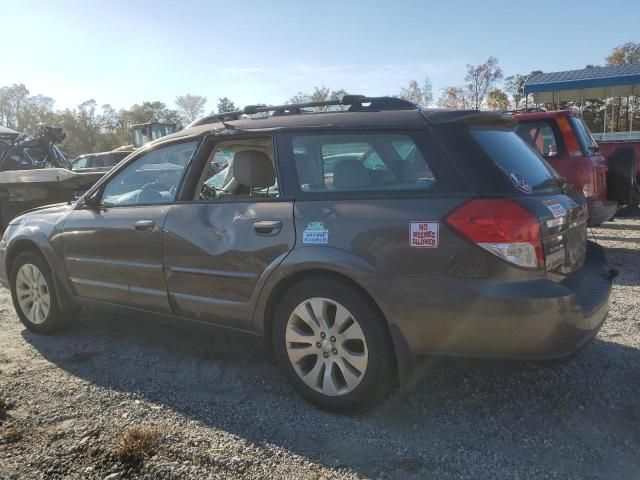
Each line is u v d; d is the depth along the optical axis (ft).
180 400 11.57
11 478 8.90
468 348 9.67
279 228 11.04
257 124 12.26
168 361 13.69
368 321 10.22
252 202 11.73
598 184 24.76
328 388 10.76
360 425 10.43
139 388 12.14
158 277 12.96
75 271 14.71
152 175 13.58
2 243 16.51
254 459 9.36
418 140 10.45
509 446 9.66
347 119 11.34
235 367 13.26
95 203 14.61
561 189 11.64
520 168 10.66
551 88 45.91
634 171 26.63
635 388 11.67
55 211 15.76
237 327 11.98
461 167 9.99
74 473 9.02
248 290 11.50
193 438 10.01
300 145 11.58
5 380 12.58
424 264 9.69
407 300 9.80
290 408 11.17
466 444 9.74
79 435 10.16
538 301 9.20
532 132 25.38
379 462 9.25
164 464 9.18
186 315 12.81
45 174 29.73
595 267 12.25
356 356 10.41
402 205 10.09
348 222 10.36
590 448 9.53
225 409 11.15
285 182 11.46
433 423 10.46
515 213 9.39
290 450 9.62
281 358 11.34
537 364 9.59
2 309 18.67
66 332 15.98
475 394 11.54
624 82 43.01
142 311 13.69
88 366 13.44
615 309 16.79
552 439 9.84
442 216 9.67
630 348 13.76
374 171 10.81
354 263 10.11
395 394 11.55
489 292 9.30
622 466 9.00
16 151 37.63
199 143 12.98
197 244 12.13
